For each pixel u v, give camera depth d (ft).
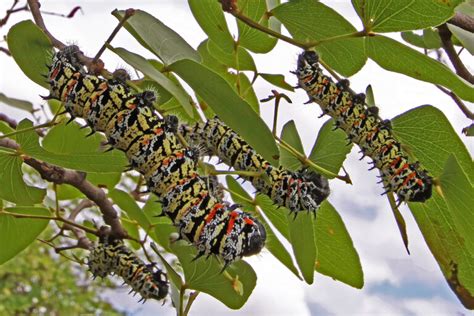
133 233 1.82
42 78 1.39
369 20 1.37
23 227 1.61
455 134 1.43
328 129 1.51
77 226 1.61
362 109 1.47
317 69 1.48
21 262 4.43
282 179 1.44
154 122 1.33
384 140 1.45
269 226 1.60
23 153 1.43
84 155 1.40
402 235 1.49
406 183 1.43
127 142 1.33
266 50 1.54
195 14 1.53
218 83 1.28
